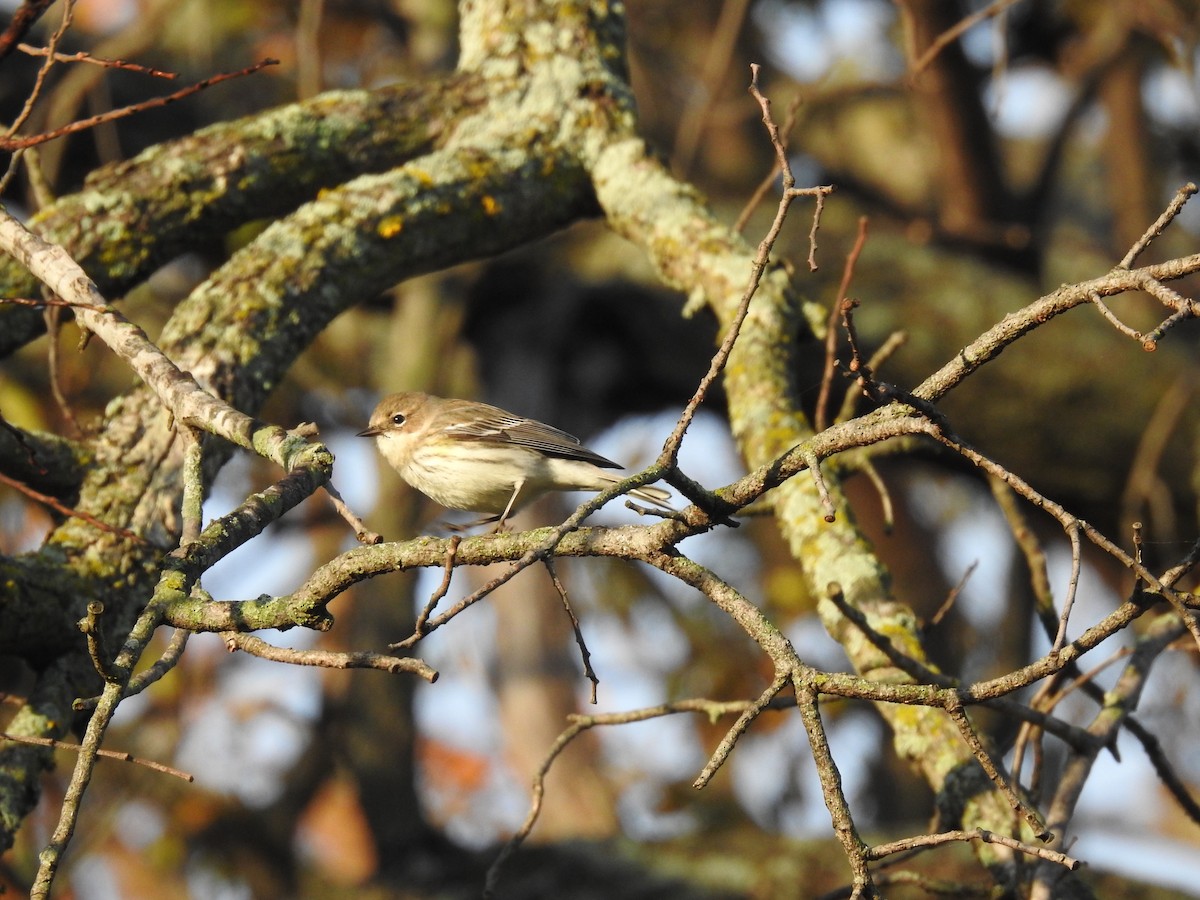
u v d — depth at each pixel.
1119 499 14.32
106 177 8.20
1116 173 18.28
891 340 7.63
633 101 9.20
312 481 5.53
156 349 5.98
